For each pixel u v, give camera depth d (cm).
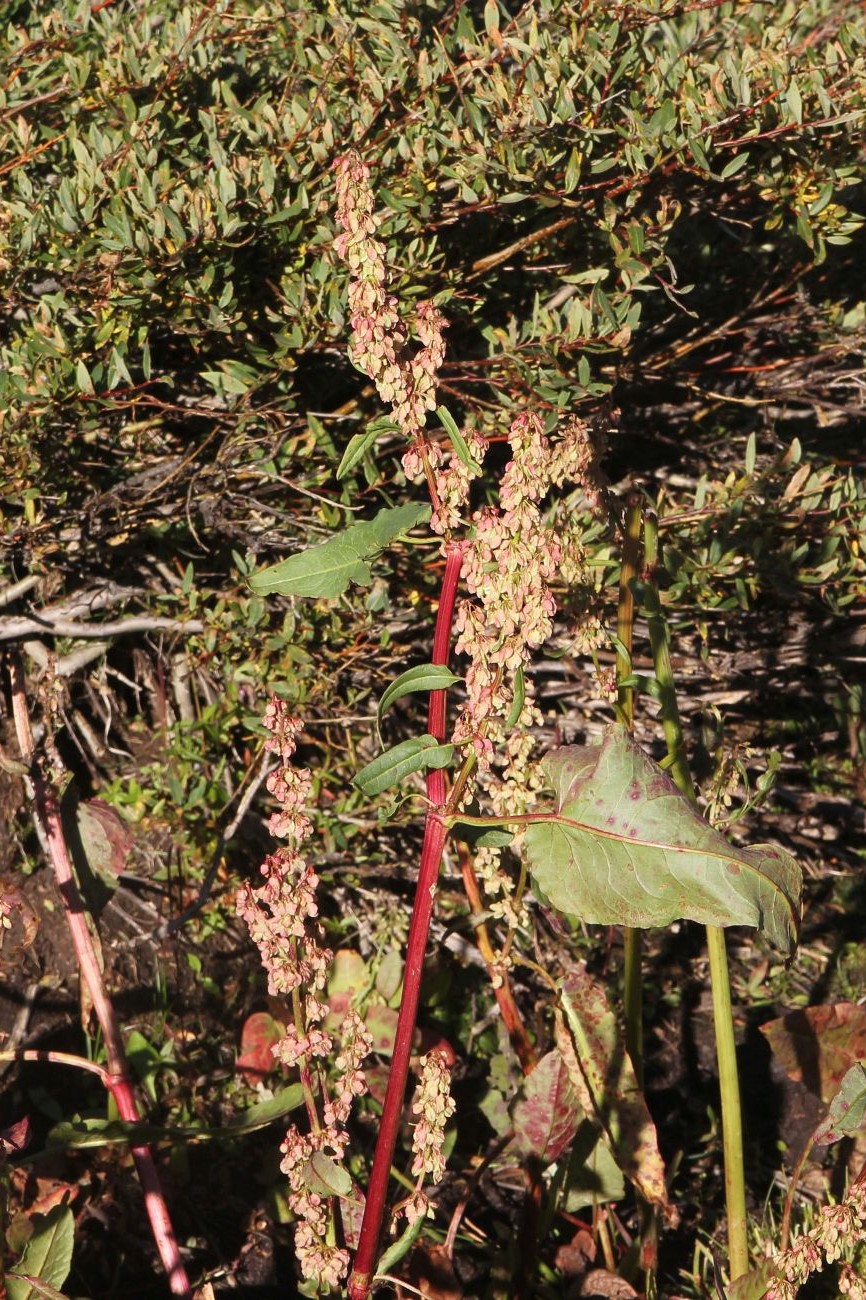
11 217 507
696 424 755
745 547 632
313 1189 290
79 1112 502
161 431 598
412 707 687
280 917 286
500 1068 546
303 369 575
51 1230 318
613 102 530
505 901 396
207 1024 564
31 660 596
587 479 369
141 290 499
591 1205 461
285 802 288
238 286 539
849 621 717
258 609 575
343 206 250
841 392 769
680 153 514
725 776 394
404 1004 279
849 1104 358
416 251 536
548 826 280
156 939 569
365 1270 282
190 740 628
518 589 254
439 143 514
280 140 527
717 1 531
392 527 269
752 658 717
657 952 703
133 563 618
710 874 270
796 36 659
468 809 523
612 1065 401
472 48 510
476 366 584
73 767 613
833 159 536
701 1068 630
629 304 552
